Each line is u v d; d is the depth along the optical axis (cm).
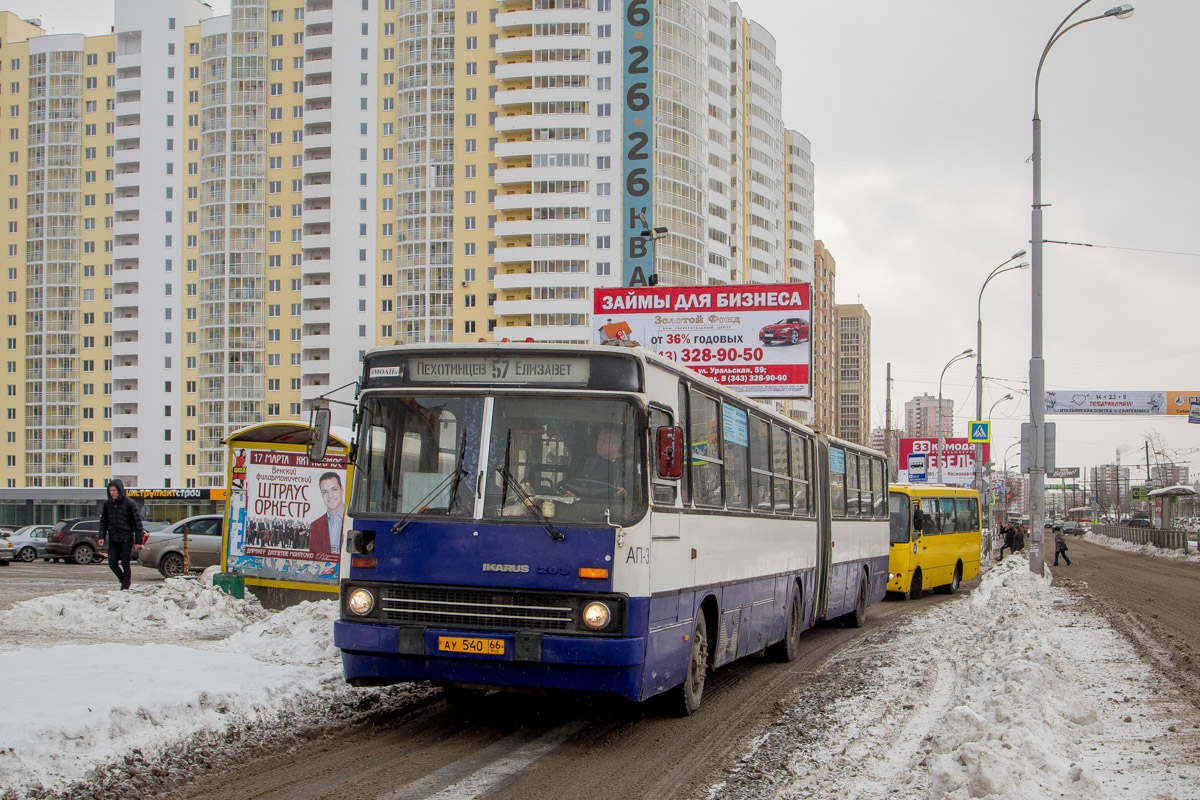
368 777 753
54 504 9319
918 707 1072
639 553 858
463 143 9050
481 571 855
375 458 905
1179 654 1463
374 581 881
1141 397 6353
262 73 9325
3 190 9844
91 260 9669
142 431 9362
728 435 1179
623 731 945
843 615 2022
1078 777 697
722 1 9806
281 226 9331
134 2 9638
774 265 10875
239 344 9256
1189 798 676
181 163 9550
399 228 9062
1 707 797
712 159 9506
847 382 16662
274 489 1762
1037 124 2994
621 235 8725
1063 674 1182
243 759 795
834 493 1845
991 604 2256
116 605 1683
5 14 10012
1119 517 12825
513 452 880
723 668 1434
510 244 8944
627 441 877
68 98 9694
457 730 927
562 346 895
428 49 9044
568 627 842
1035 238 2986
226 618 1669
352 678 884
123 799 678
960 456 6334
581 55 8869
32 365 9631
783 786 745
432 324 8944
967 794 632
